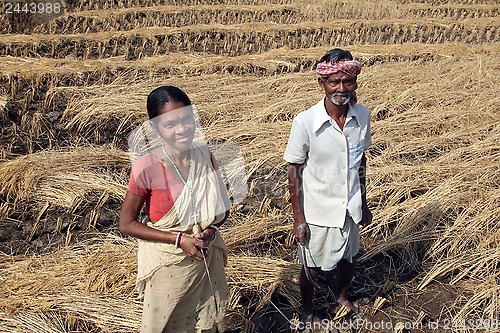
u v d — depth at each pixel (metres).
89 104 6.94
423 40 12.02
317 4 13.55
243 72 8.79
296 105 7.09
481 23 12.71
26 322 3.46
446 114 6.86
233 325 3.59
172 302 2.77
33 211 4.80
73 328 3.50
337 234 3.23
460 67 8.80
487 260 4.16
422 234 4.54
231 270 4.02
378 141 6.26
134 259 4.03
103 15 11.37
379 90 7.79
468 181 5.27
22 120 6.55
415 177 5.43
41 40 9.53
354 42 11.47
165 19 11.73
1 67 7.99
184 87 7.73
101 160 5.62
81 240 4.48
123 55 9.52
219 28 11.02
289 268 4.10
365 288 4.03
